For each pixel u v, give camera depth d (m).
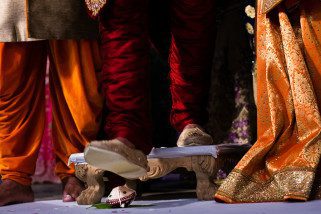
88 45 3.47
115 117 2.68
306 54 2.80
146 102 2.73
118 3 2.70
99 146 2.48
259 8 2.88
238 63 3.68
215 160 3.01
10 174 3.45
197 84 3.23
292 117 2.78
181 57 3.18
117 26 2.71
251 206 2.53
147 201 3.16
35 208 3.15
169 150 3.02
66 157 3.58
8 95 3.47
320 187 2.63
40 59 3.57
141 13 2.74
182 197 3.40
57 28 3.36
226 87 3.72
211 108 3.74
